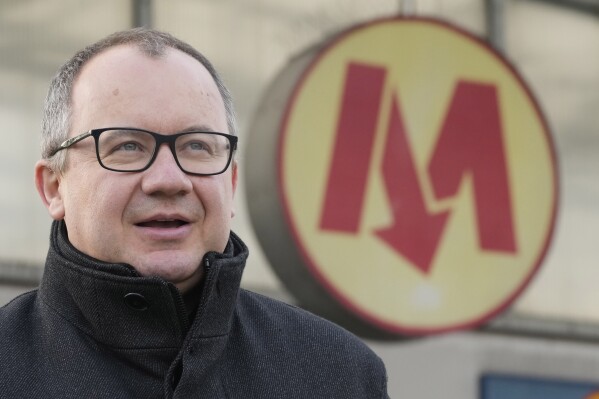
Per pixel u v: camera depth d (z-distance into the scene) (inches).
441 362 353.4
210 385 98.7
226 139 99.3
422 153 311.3
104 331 96.1
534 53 382.0
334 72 300.4
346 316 295.9
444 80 316.5
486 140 321.1
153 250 95.2
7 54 301.3
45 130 102.3
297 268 291.0
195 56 102.5
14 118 300.2
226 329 98.9
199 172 96.6
